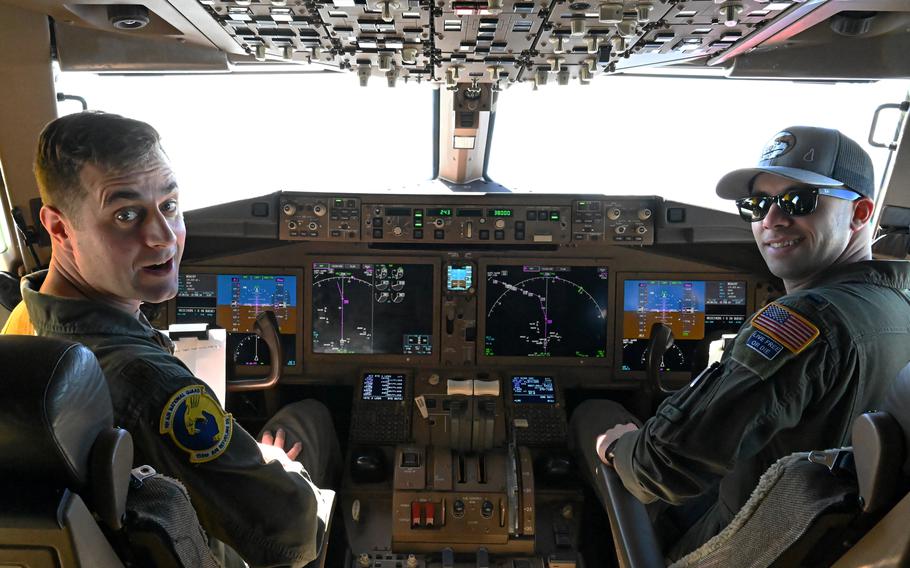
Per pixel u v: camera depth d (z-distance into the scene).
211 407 1.28
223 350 2.29
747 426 1.40
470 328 3.66
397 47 2.46
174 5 2.06
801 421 1.48
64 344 0.92
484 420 3.24
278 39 2.42
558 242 3.57
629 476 1.67
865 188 1.61
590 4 1.91
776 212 1.62
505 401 3.56
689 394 1.50
